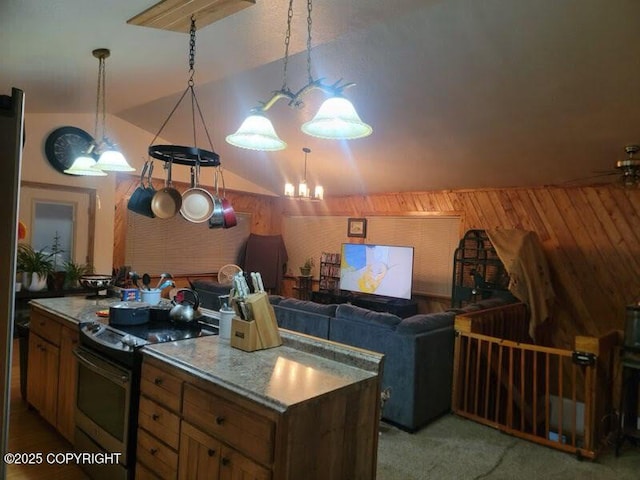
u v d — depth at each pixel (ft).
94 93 11.80
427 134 13.20
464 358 11.60
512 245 14.17
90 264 17.04
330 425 5.26
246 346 6.74
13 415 10.18
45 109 14.07
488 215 16.85
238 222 23.67
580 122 10.69
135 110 16.37
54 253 16.22
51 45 7.13
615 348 11.57
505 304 14.23
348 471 5.58
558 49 8.30
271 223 25.48
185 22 6.33
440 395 11.27
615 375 11.98
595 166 12.94
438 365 11.14
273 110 13.83
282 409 4.70
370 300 18.66
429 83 10.42
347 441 5.54
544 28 7.86
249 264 23.18
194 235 21.59
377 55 9.78
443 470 8.70
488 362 11.08
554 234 15.14
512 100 10.36
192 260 21.57
